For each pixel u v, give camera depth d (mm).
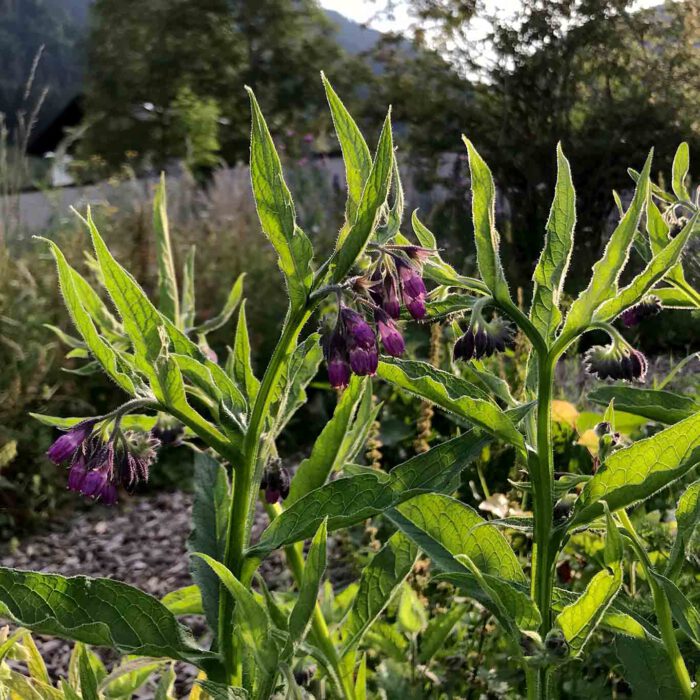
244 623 1467
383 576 2160
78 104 34688
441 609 3258
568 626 1620
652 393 2369
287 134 21016
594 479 1730
